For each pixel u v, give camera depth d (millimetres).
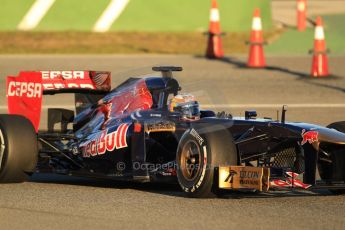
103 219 25078
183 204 27531
